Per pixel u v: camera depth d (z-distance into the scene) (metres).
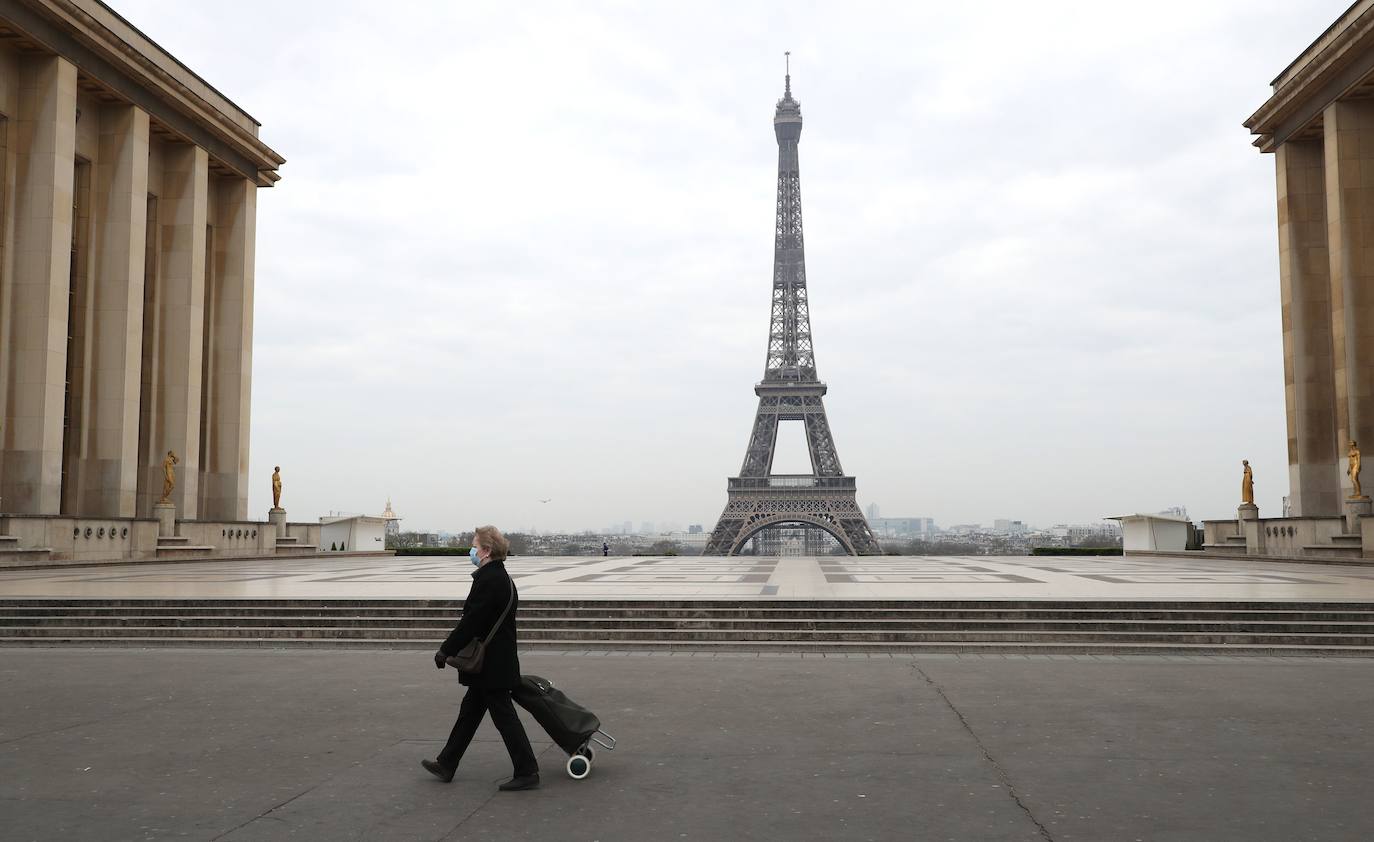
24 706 19.12
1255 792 12.93
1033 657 26.03
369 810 12.26
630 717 17.98
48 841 11.06
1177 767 14.23
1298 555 66.12
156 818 11.91
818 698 19.91
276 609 31.55
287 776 13.86
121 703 19.44
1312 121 73.56
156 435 79.50
